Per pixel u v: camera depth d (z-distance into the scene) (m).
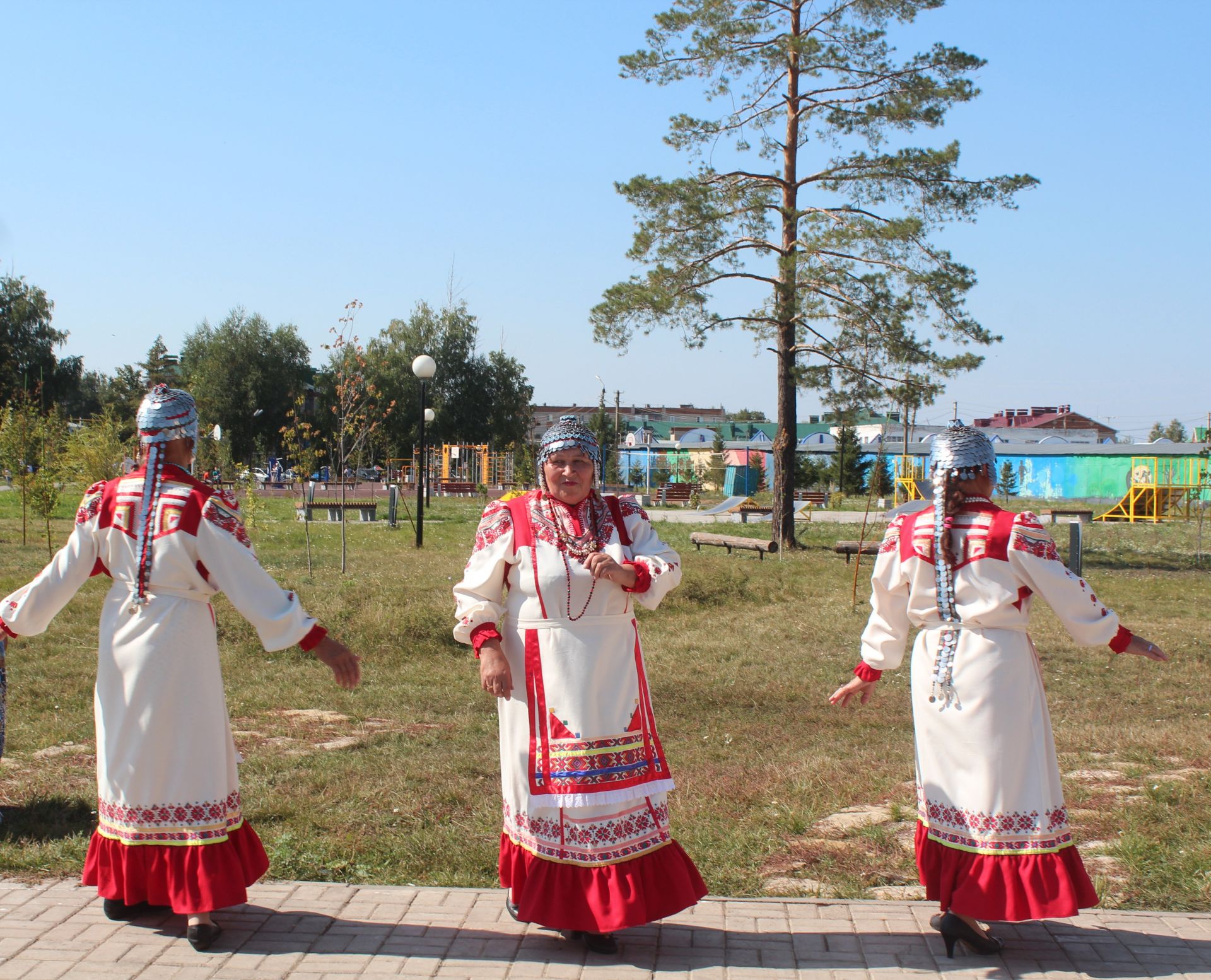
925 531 3.66
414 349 56.88
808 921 3.77
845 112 20.23
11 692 7.72
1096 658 9.89
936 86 19.50
